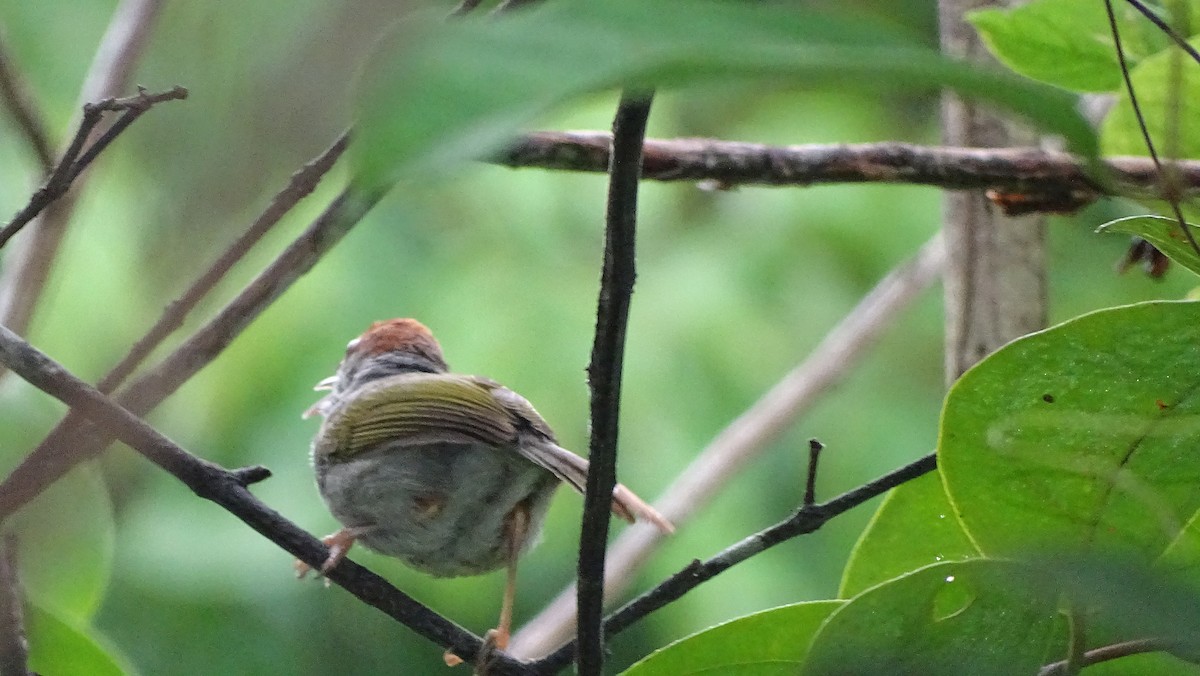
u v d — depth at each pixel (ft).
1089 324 9.23
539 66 3.91
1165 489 9.26
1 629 9.36
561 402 10.16
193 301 9.45
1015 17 9.45
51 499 9.53
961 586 9.25
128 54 9.71
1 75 9.58
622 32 4.25
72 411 9.38
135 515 10.16
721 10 4.60
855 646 9.26
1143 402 9.25
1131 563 6.42
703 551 10.16
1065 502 9.27
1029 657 9.25
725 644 9.33
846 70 4.17
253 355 10.15
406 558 9.62
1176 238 9.25
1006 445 9.27
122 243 10.18
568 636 9.89
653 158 9.50
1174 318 9.23
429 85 3.76
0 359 9.36
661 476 10.16
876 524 9.38
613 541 10.16
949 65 4.44
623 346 9.22
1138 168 9.43
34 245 9.61
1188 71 9.39
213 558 10.17
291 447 10.14
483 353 10.18
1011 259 9.62
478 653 9.40
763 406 10.02
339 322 10.17
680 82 3.96
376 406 9.61
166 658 10.14
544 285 10.21
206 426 10.14
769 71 4.06
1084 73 9.46
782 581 10.16
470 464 9.59
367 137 3.68
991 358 9.25
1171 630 5.99
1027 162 9.51
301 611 10.20
